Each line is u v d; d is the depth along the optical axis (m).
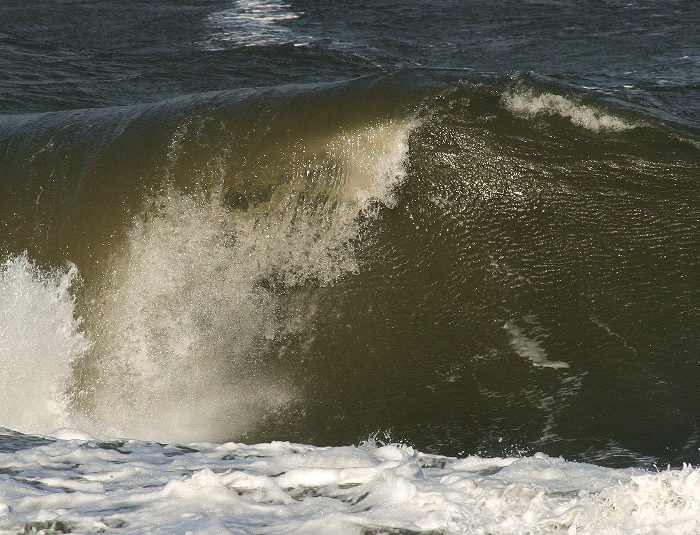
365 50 59.69
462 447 25.22
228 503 15.43
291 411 26.78
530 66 55.28
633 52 57.88
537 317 26.03
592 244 25.91
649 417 24.75
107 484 16.73
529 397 25.75
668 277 25.66
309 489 16.16
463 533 14.11
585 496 14.74
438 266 26.36
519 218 26.14
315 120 27.30
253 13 71.62
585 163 26.06
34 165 29.98
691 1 73.62
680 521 13.45
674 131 26.09
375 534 14.27
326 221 26.89
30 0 75.00
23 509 15.55
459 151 26.38
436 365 26.28
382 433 26.05
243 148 27.67
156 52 58.34
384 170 26.61
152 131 28.91
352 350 26.69
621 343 25.67
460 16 69.44
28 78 51.72
